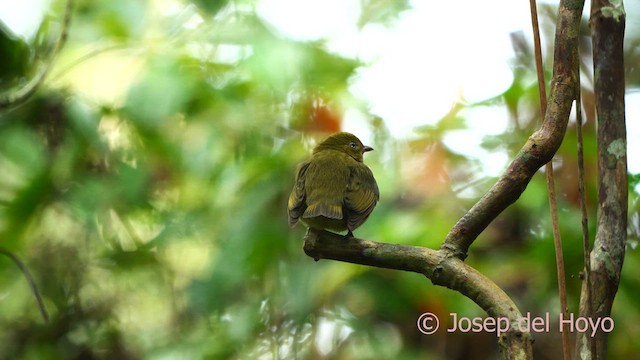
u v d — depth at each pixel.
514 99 10.98
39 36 10.50
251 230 10.23
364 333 10.36
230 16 10.40
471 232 5.37
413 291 10.09
